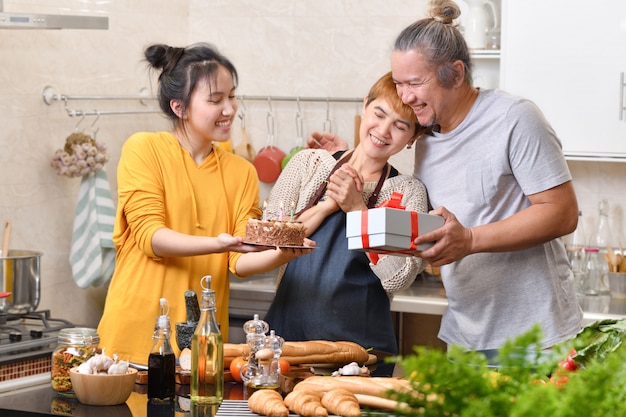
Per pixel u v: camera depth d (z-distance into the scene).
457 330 2.58
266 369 2.02
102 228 3.40
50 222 3.41
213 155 2.72
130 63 3.85
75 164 3.34
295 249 2.41
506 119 2.35
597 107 3.47
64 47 3.46
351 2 4.07
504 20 3.54
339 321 2.66
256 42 4.21
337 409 1.73
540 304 2.43
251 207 2.76
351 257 2.67
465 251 2.28
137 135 2.66
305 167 2.78
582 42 3.46
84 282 3.39
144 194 2.58
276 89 4.20
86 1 3.62
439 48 2.30
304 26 4.14
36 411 1.91
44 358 2.50
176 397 2.03
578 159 3.51
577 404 0.95
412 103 2.39
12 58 3.21
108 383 1.94
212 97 2.60
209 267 2.67
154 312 2.61
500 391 1.02
